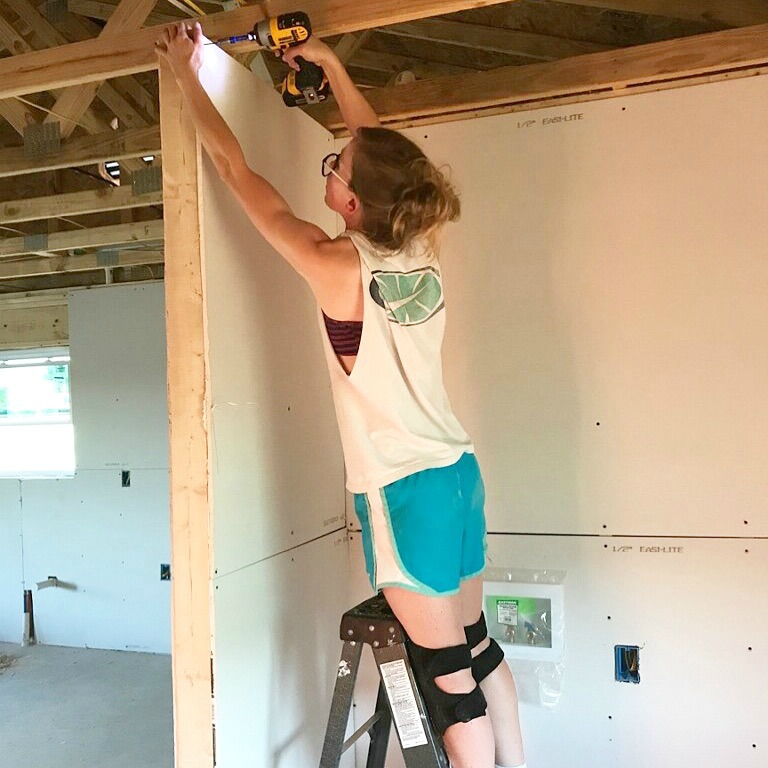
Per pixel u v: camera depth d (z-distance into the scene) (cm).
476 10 281
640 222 182
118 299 473
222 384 145
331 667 194
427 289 139
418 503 131
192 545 140
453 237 196
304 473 182
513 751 155
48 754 325
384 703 169
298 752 173
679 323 179
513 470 191
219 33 158
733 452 175
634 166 182
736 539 175
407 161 131
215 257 145
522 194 191
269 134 169
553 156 188
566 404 187
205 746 138
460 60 312
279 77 299
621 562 182
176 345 142
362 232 135
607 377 184
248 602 152
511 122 191
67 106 276
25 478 495
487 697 155
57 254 459
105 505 474
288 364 175
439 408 142
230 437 148
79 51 167
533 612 185
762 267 173
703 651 176
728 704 174
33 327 537
